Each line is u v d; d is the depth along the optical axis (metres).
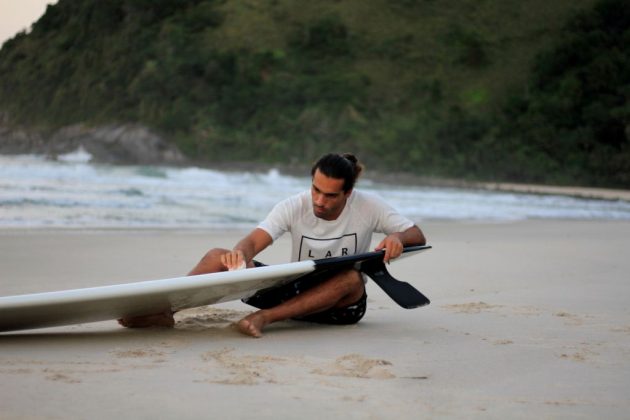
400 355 3.21
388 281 3.82
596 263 7.57
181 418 2.16
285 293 3.98
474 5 73.75
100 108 65.69
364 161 57.12
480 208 16.39
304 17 72.75
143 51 67.88
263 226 3.92
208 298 3.60
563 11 70.44
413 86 65.56
